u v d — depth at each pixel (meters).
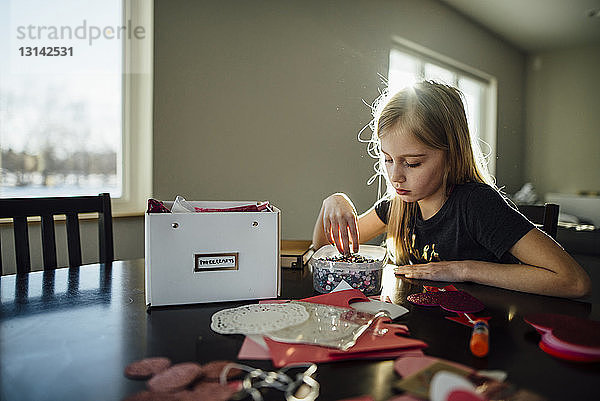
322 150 2.60
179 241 0.81
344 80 2.69
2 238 1.63
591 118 3.81
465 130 1.18
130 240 1.93
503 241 1.04
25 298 0.86
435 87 1.17
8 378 0.54
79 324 0.72
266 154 2.34
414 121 1.07
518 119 4.12
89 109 1.93
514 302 0.86
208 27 2.08
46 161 1.85
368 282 0.89
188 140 2.05
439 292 0.89
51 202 1.21
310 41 2.50
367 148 2.84
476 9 3.48
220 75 2.14
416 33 3.15
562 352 0.60
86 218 1.79
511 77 4.07
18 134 1.79
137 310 0.79
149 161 1.96
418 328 0.71
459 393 0.44
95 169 1.95
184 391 0.50
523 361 0.59
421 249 1.30
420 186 1.10
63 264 1.75
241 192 2.26
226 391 0.50
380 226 1.44
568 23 3.65
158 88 1.94
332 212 1.07
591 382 0.53
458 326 0.72
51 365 0.57
